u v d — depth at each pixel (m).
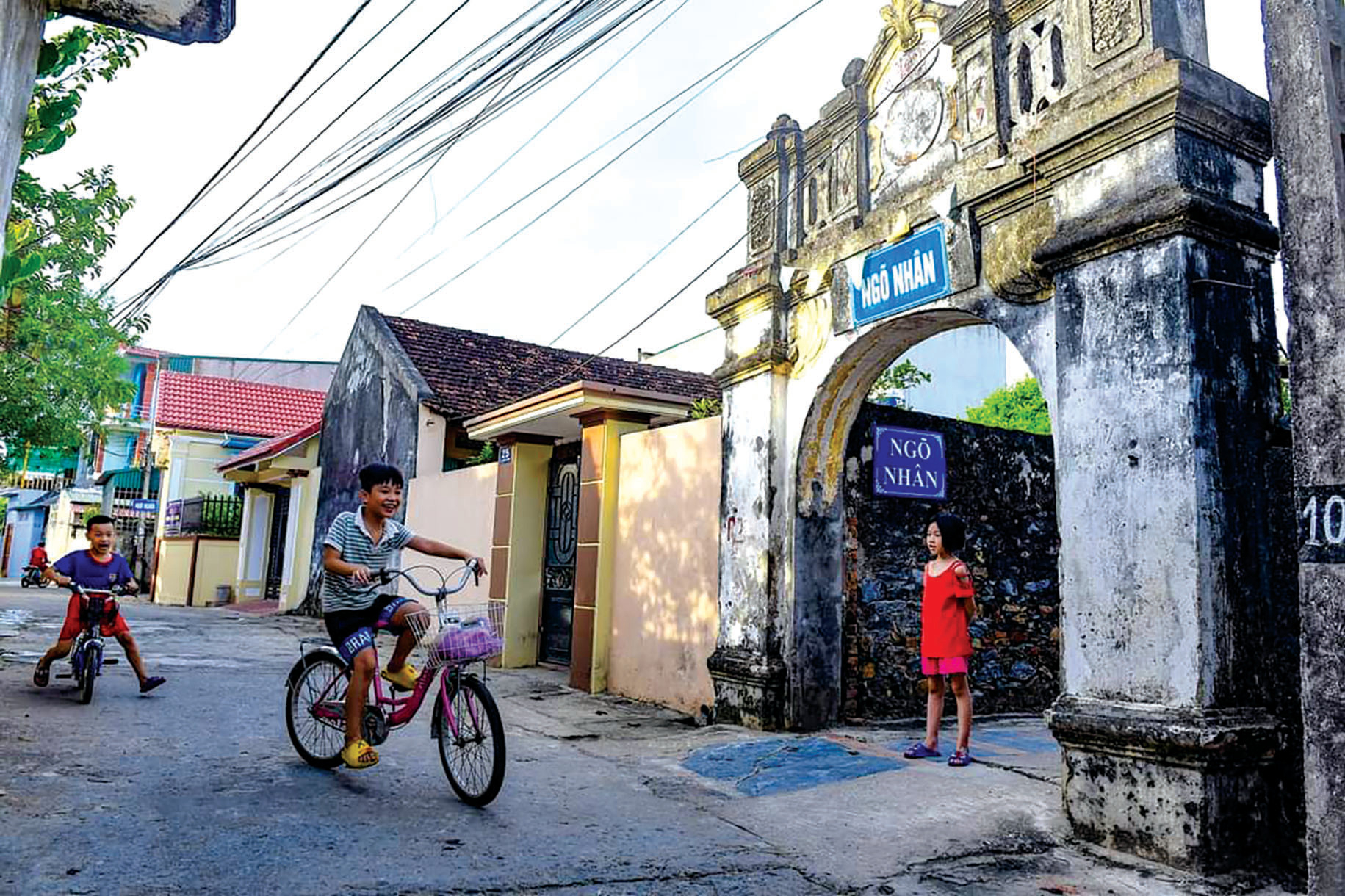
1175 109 4.45
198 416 25.55
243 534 21.36
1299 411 3.48
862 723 7.44
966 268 5.67
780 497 7.33
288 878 3.66
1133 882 4.02
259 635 13.27
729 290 7.82
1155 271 4.51
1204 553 4.21
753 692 7.18
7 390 11.86
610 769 5.93
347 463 16.69
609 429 9.68
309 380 34.19
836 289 6.84
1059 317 4.99
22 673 8.36
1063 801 4.69
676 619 8.45
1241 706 4.22
